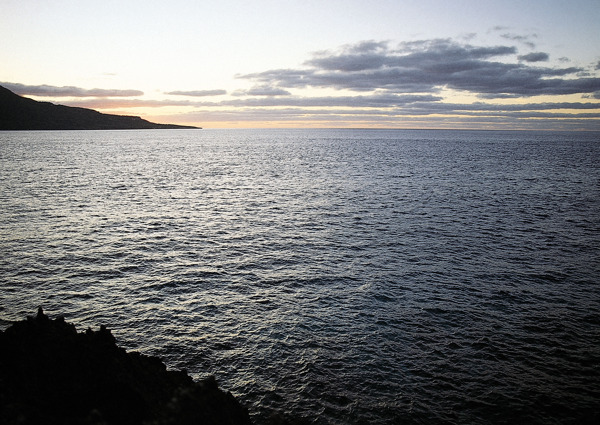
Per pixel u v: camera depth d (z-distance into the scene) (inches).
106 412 369.1
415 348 747.4
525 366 690.2
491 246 1358.3
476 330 812.0
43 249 1293.1
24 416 326.3
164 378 479.2
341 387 633.6
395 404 594.6
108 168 3676.2
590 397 609.9
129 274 1099.9
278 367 687.1
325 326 828.6
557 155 5418.3
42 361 403.5
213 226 1633.9
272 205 2068.2
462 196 2284.7
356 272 1131.3
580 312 888.9
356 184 2765.7
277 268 1163.3
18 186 2482.8
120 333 791.1
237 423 446.6
